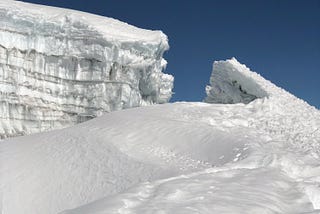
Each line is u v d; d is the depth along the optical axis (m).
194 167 13.35
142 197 7.06
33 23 30.19
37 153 16.83
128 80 33.72
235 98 37.12
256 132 17.48
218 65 38.84
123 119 20.05
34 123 30.73
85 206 6.62
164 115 20.98
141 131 17.59
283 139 17.06
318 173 10.85
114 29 33.91
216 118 20.19
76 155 15.83
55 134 19.95
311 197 7.87
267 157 11.88
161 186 7.69
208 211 6.19
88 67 32.75
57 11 34.06
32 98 30.67
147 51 34.56
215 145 14.80
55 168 14.88
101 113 32.81
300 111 22.94
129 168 13.96
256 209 6.41
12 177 14.51
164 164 14.06
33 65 30.81
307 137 17.33
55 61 31.89
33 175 14.52
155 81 38.50
